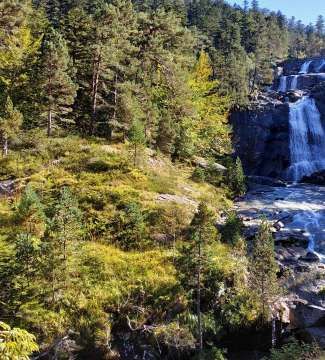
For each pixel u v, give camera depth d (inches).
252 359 799.7
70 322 745.6
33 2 3016.7
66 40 1761.8
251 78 3380.9
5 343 305.3
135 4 3523.6
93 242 987.3
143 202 1158.3
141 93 1691.7
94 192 1170.6
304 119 2495.1
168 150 1672.0
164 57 1838.1
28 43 1958.7
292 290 928.3
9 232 964.0
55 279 778.8
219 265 887.7
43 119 1611.7
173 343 753.6
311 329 824.3
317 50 5236.2
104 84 1707.7
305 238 1170.6
